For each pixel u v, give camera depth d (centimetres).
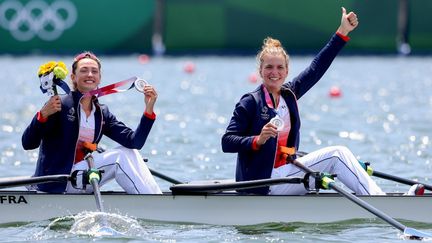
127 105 6975
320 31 10750
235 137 3091
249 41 10894
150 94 3127
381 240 2889
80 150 3183
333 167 3200
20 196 3100
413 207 3067
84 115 3152
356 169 3167
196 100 7425
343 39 3294
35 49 10894
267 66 3114
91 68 3141
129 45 11044
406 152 4838
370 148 4978
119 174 3183
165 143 5103
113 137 3219
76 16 10912
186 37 10975
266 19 10825
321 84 8862
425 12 10875
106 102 7162
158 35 11488
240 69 10288
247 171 3144
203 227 3073
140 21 11025
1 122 5953
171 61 11206
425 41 10925
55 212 3097
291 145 3172
